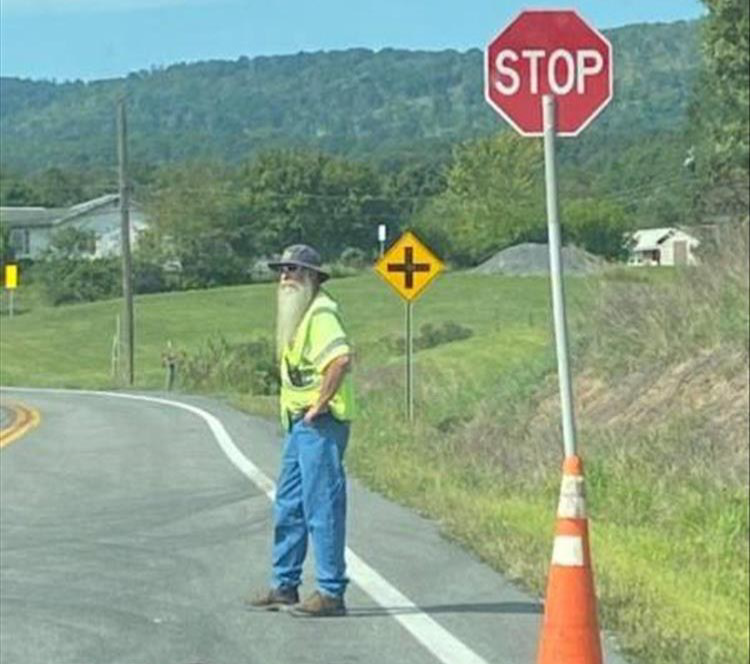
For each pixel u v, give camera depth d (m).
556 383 36.09
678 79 173.75
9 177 193.12
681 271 36.88
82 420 39.53
